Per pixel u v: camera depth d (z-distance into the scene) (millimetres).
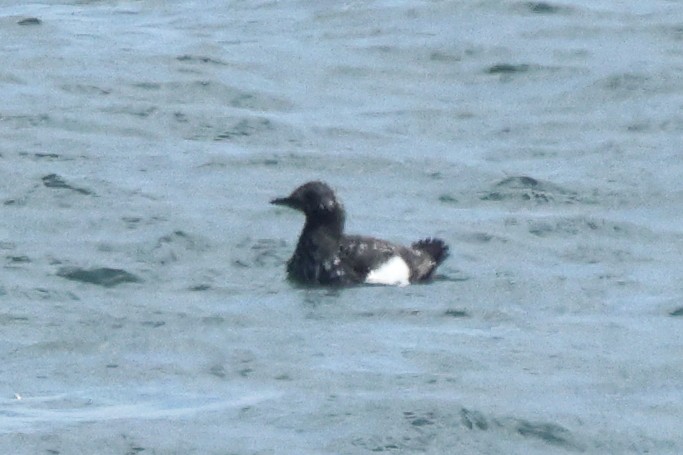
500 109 25797
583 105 25891
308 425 14414
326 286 18047
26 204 20781
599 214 20922
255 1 32656
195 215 20469
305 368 15703
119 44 29078
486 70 27641
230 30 30266
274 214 20656
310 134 24344
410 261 18344
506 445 14242
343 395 15016
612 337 16641
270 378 15492
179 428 14320
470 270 18797
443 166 22953
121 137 23922
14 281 18078
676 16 30297
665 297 17859
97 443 14016
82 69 27344
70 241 19484
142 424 14375
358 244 18281
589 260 19297
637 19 30188
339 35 29766
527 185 22031
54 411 14703
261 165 22859
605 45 28688
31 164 22422
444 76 27469
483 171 22656
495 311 17391
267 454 13844
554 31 29516
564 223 20500
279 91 26516
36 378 15469
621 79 26812
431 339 16531
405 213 21094
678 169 22781
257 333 16625
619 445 14258
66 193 21188
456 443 14219
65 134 23922
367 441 14141
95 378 15492
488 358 16016
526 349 16266
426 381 15391
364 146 23844
